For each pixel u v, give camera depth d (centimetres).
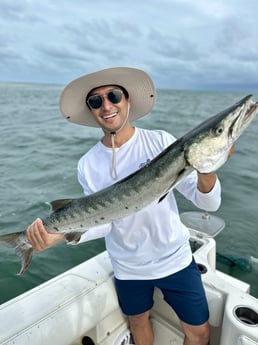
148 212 222
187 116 3209
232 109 180
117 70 224
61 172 1074
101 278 265
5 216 719
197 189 205
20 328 211
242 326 199
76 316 234
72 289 250
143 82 240
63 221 238
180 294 233
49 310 228
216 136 179
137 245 231
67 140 1694
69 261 559
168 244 229
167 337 273
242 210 770
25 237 257
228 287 241
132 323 262
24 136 1794
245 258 564
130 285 242
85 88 241
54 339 219
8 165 1167
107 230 243
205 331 235
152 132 238
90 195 227
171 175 192
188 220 338
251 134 1933
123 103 229
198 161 184
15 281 509
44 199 820
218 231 319
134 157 231
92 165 246
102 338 265
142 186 202
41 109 3672
